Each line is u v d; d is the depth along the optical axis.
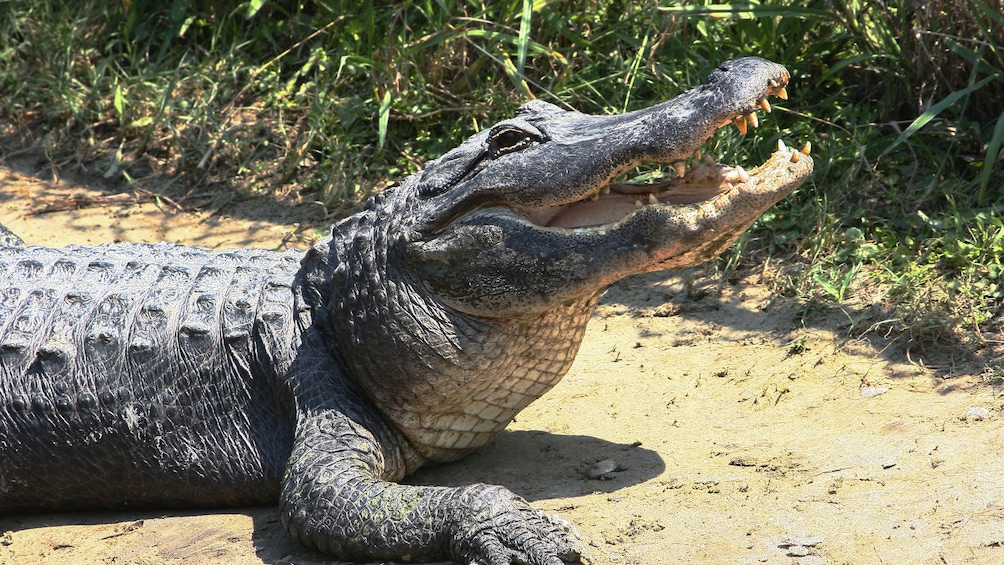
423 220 8.89
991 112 13.70
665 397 10.70
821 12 14.35
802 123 14.24
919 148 13.88
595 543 7.89
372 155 15.90
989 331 10.79
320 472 8.57
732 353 11.42
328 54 17.34
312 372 9.19
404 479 9.54
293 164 16.02
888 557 7.29
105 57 18.66
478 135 9.29
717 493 8.49
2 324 9.89
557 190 8.52
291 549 8.56
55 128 17.64
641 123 8.43
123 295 9.94
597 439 9.95
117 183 16.58
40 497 9.69
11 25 19.12
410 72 16.14
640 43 15.21
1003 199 12.74
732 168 8.50
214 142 16.59
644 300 12.92
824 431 9.50
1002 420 9.16
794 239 13.05
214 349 9.48
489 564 7.55
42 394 9.49
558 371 9.37
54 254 11.05
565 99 15.26
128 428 9.40
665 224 8.30
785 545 7.55
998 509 7.71
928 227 12.63
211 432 9.41
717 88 8.24
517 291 8.62
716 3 15.07
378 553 8.12
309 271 9.62
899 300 11.54
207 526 9.10
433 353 8.86
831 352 11.02
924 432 9.16
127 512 9.77
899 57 14.20
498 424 9.59
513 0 15.42
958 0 13.34
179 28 18.44
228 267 10.33
